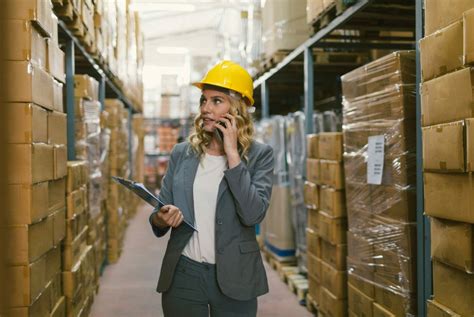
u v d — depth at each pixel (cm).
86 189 374
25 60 206
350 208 319
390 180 263
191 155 197
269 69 578
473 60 169
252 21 610
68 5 305
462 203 182
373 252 285
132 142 974
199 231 187
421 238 235
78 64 507
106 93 794
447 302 203
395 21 377
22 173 206
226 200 186
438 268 210
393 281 262
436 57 198
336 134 339
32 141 209
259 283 190
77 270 313
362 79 295
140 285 493
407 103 250
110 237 592
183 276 187
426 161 204
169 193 200
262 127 616
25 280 208
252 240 192
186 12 1455
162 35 1723
